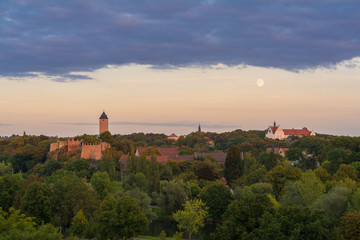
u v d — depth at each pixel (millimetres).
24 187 123438
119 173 192375
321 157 187375
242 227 86000
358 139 182125
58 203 104812
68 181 110250
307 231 73750
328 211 91812
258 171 140625
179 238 88938
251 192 114562
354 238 75750
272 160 168875
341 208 93125
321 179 133375
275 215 81938
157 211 138750
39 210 98812
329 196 95188
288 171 129250
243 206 88500
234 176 160750
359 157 155750
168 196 129000
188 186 134250
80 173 186375
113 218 88750
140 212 93312
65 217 104125
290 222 76312
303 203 105750
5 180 112812
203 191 127500
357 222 76062
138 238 100625
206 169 165250
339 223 85375
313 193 105562
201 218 104188
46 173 197625
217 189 122562
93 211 106938
